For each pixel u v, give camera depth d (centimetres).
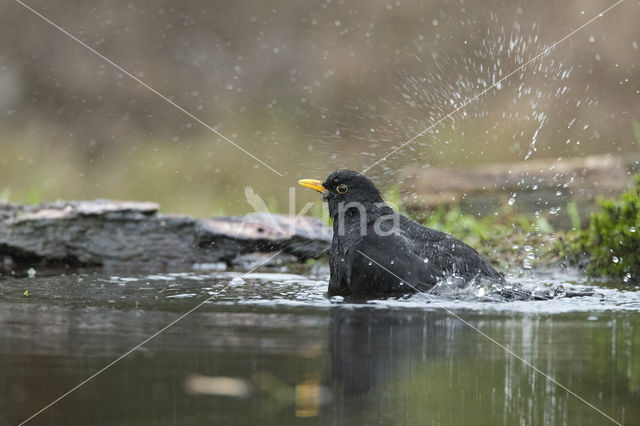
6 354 595
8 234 1157
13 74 2591
